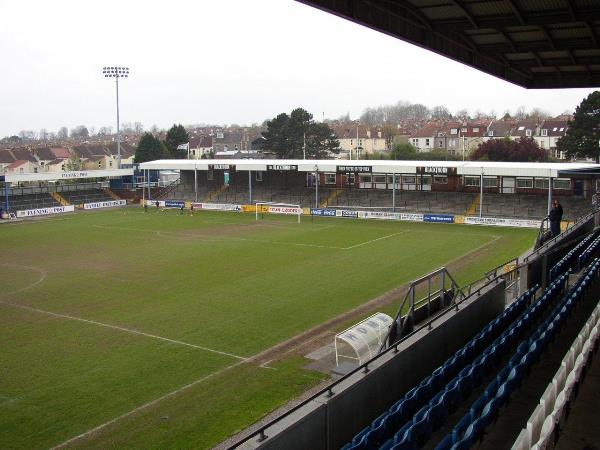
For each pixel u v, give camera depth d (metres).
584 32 20.25
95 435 15.28
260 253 40.66
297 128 104.25
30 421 16.09
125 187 77.69
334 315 25.58
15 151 123.94
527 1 16.59
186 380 18.75
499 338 14.06
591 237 27.97
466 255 38.97
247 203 69.06
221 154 116.06
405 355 12.50
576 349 11.26
